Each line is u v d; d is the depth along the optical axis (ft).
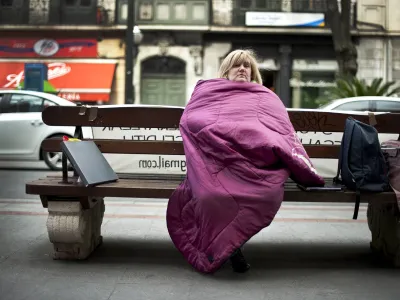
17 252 12.05
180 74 71.10
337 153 12.55
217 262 9.66
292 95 71.92
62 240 11.03
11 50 70.23
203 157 10.27
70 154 10.89
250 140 9.97
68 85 68.18
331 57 71.82
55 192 10.69
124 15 70.18
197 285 9.84
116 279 10.13
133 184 11.23
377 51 70.49
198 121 10.60
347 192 10.61
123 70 69.97
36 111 33.30
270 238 14.25
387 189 10.88
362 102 30.07
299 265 11.45
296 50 71.77
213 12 70.18
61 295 9.11
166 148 12.50
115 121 12.60
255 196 9.55
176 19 70.18
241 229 9.52
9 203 19.45
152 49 70.23
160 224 15.89
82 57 70.18
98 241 12.85
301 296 9.29
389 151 11.10
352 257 12.23
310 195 10.55
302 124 12.95
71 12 70.64
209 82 11.46
